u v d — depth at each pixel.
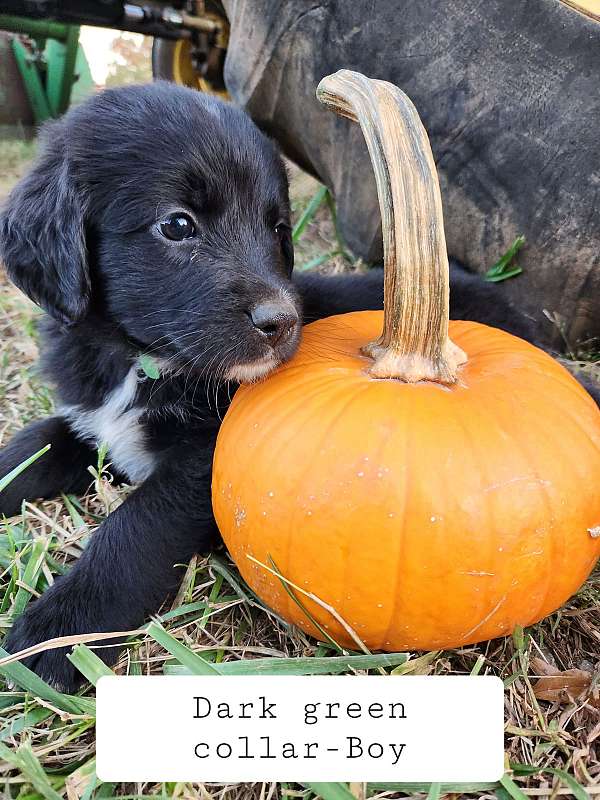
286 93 0.46
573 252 0.36
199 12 0.55
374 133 0.22
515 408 0.22
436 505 0.20
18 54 0.73
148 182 0.28
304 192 0.70
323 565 0.21
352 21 0.39
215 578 0.28
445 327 0.23
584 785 0.20
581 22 0.32
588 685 0.23
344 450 0.21
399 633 0.22
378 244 0.48
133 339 0.30
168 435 0.31
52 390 0.36
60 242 0.29
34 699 0.22
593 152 0.33
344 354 0.25
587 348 0.41
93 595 0.25
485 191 0.38
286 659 0.22
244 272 0.28
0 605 0.26
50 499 0.33
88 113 0.30
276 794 0.20
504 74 0.34
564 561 0.22
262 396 0.24
